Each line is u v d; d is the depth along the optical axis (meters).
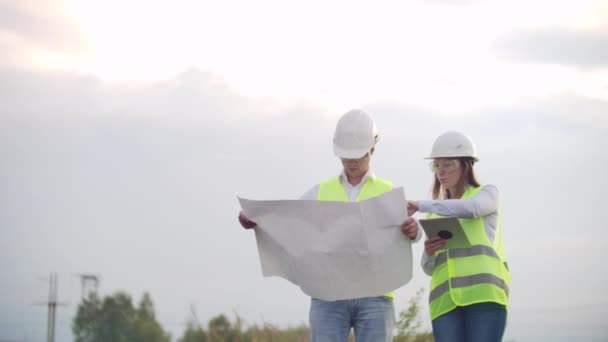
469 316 6.20
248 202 6.18
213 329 11.99
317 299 6.68
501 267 6.26
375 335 6.54
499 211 6.43
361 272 6.13
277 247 6.25
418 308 10.78
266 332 11.79
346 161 6.75
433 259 6.52
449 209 6.12
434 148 6.53
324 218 6.11
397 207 5.96
